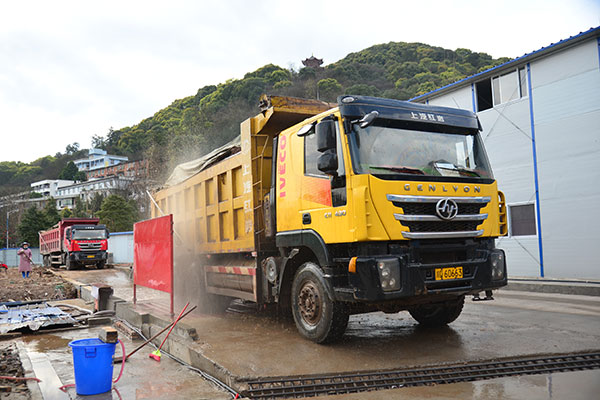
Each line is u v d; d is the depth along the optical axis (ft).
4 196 231.71
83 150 403.75
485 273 17.56
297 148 19.89
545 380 13.83
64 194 292.40
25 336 24.93
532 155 47.47
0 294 45.68
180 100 308.40
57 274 74.64
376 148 17.13
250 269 22.91
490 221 18.25
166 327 19.93
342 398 12.78
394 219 16.08
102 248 85.56
